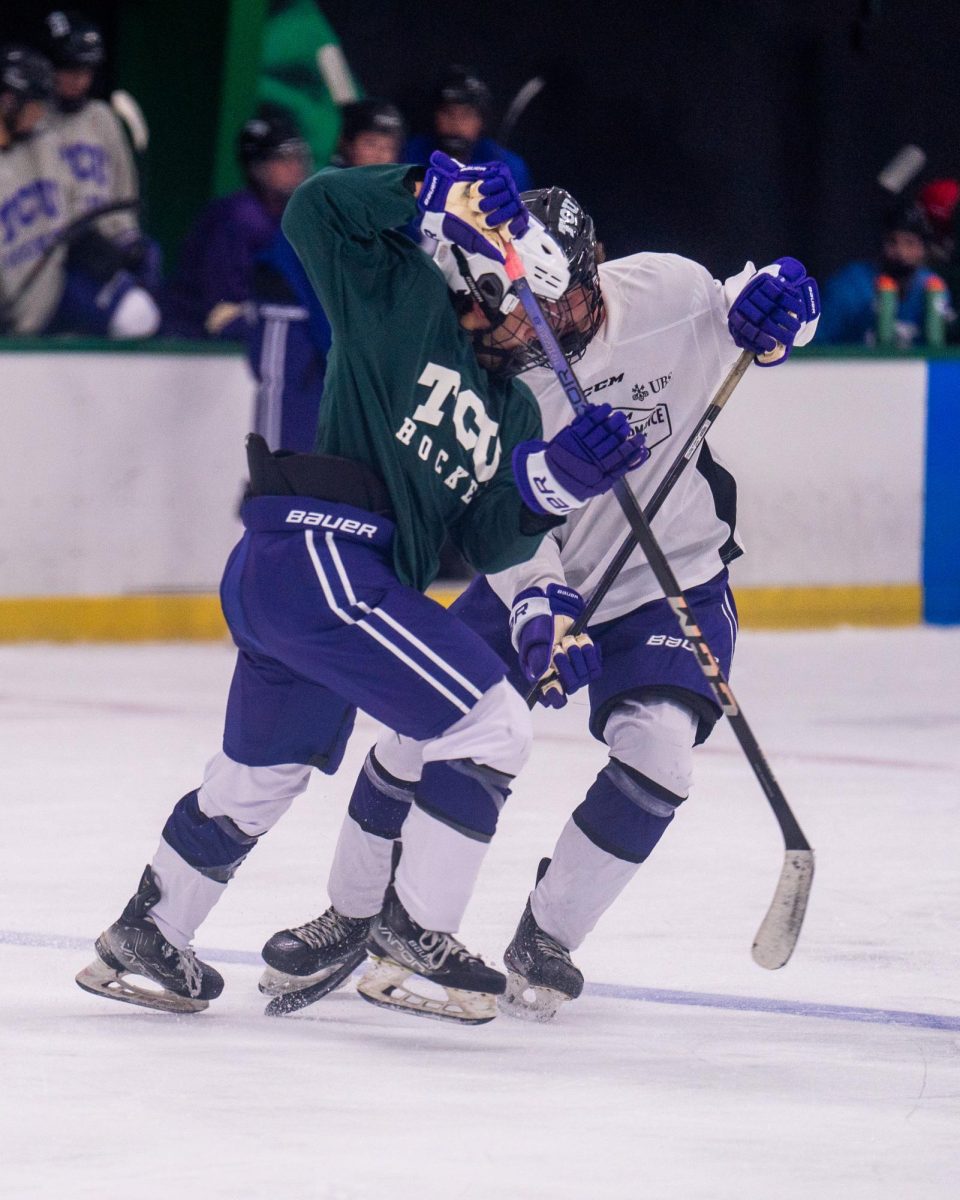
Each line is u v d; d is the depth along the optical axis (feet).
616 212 149.48
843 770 66.54
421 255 34.24
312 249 33.65
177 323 101.45
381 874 37.22
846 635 106.63
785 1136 29.35
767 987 39.19
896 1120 30.25
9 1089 31.12
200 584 98.94
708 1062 33.65
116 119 99.91
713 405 37.47
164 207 129.39
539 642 36.37
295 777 35.70
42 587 96.17
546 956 36.60
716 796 61.52
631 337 37.88
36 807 57.88
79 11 128.57
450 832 33.76
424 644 33.42
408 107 143.02
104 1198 26.00
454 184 33.88
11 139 96.63
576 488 33.22
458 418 33.96
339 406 34.17
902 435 109.29
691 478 38.86
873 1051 34.45
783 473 106.63
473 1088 31.73
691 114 149.38
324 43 131.34
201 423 98.37
